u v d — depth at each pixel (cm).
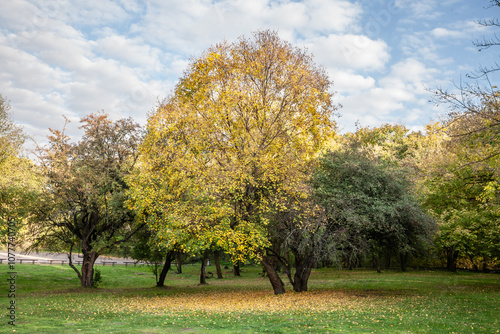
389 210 2048
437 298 1967
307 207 2103
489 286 2541
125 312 1650
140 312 1655
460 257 4606
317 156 2489
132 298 2353
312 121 2239
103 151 3045
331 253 2120
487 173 2180
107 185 2877
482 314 1458
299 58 2308
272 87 2278
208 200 2002
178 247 2377
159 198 2136
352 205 2155
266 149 2142
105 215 2906
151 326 1277
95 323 1345
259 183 2089
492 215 2542
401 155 4672
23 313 1594
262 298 2166
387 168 2327
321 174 2327
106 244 2917
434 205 3000
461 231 2675
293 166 2116
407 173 2353
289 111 2248
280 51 2252
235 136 2152
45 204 2870
